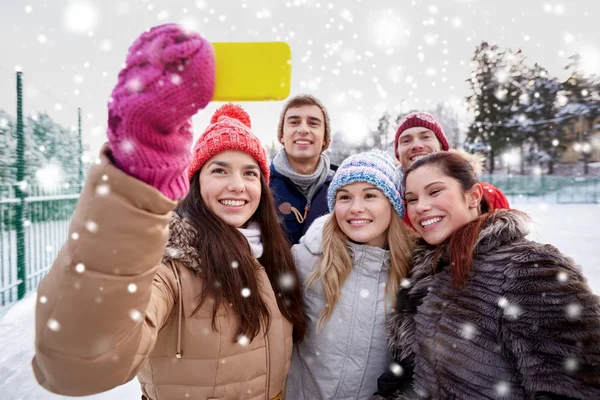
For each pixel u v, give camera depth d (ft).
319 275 5.11
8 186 14.61
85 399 7.89
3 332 11.12
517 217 3.95
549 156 71.56
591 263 18.56
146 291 2.23
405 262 5.07
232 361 3.71
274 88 2.10
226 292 3.72
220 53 2.11
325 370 4.84
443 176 4.47
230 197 4.21
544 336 3.17
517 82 71.56
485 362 3.44
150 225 2.09
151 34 2.04
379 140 72.84
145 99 1.92
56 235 19.08
